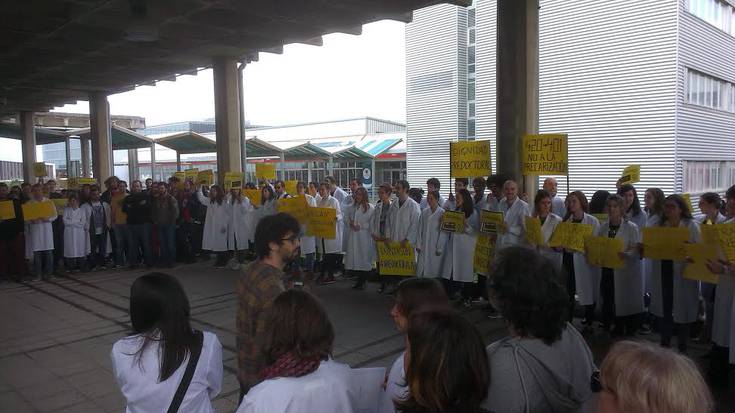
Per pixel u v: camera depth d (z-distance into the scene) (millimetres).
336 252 9531
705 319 5719
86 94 19656
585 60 17828
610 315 5988
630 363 1277
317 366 1974
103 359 5820
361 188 9023
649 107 16547
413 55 24469
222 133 13742
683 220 5191
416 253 8320
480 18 21438
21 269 10133
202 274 10562
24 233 10312
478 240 7203
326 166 31609
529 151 6695
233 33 11633
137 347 2242
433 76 23656
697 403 1216
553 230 6207
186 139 16891
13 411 4562
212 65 14195
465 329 1594
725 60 19219
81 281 10070
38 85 17797
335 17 10500
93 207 11141
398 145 29672
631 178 7133
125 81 17234
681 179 16469
